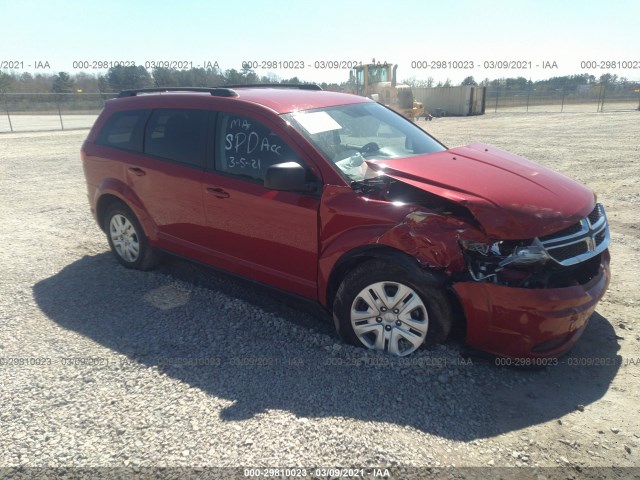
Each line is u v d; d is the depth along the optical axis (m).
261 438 2.77
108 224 5.41
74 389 3.25
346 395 3.12
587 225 3.38
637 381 3.30
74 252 5.97
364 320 3.51
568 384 3.28
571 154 13.38
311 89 5.33
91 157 5.33
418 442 2.74
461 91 36.88
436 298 3.19
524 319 3.05
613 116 29.16
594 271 3.48
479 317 3.12
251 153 4.02
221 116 4.26
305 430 2.83
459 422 2.90
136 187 4.89
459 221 3.17
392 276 3.28
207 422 2.91
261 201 3.87
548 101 48.09
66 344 3.83
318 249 3.64
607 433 2.82
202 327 4.07
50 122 33.16
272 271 4.00
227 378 3.34
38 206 8.39
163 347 3.76
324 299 3.72
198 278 5.12
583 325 3.32
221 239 4.29
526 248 3.06
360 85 29.33
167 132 4.68
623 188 8.91
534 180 3.55
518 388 3.22
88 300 4.61
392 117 4.75
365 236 3.34
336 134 3.98
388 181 3.52
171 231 4.72
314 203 3.61
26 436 2.82
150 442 2.76
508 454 2.67
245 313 4.30
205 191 4.25
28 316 4.30
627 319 4.11
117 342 3.85
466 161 3.84
